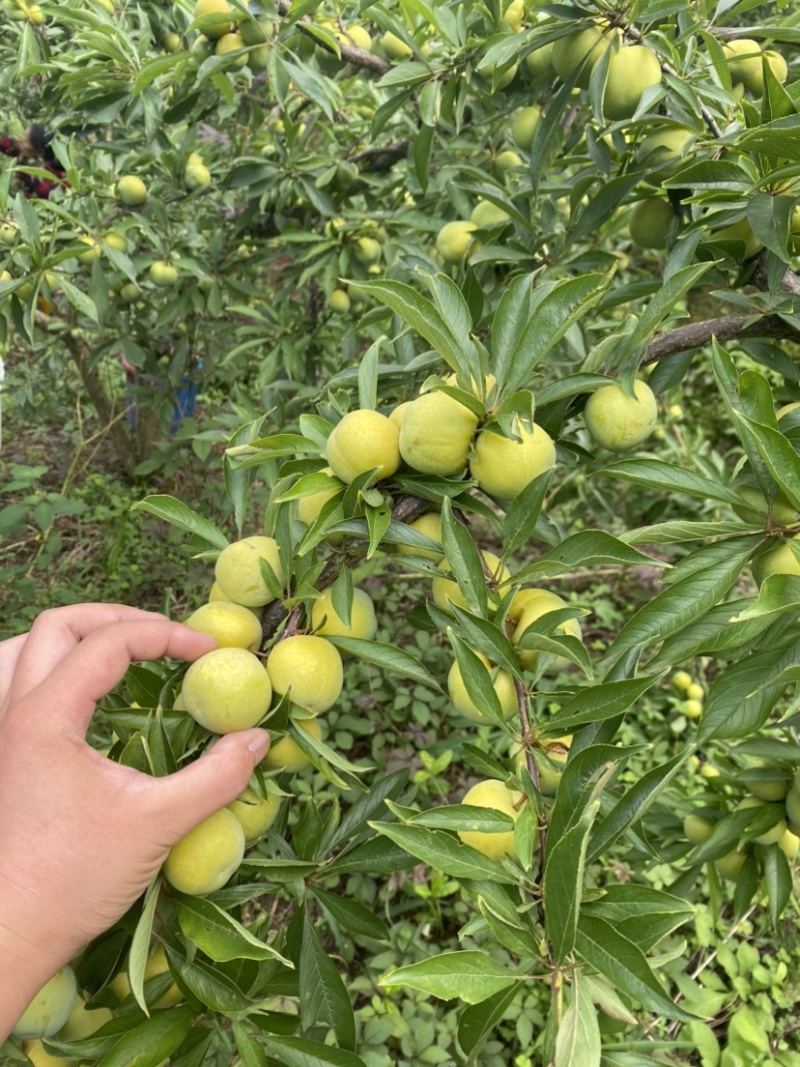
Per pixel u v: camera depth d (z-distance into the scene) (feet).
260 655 1.35
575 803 1.09
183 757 1.25
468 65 2.25
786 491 1.09
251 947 1.11
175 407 4.78
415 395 2.02
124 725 1.26
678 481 1.23
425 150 2.42
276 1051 1.26
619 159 2.06
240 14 2.31
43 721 1.08
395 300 1.15
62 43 3.59
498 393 1.23
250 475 1.69
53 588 4.16
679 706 3.77
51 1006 1.17
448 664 3.96
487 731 3.47
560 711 1.17
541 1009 2.66
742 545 1.20
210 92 3.32
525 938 1.06
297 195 3.32
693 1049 2.72
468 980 1.00
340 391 1.55
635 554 1.17
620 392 1.38
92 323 3.83
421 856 1.09
